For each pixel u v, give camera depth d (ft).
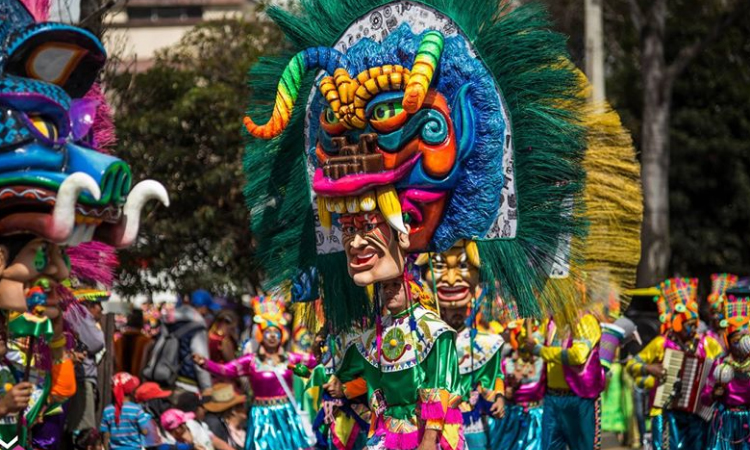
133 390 51.60
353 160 31.99
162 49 99.55
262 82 38.68
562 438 51.55
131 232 26.96
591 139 41.57
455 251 41.22
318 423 38.32
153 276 80.02
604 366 51.29
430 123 33.47
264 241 38.70
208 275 79.00
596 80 92.73
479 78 34.63
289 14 38.01
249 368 57.98
